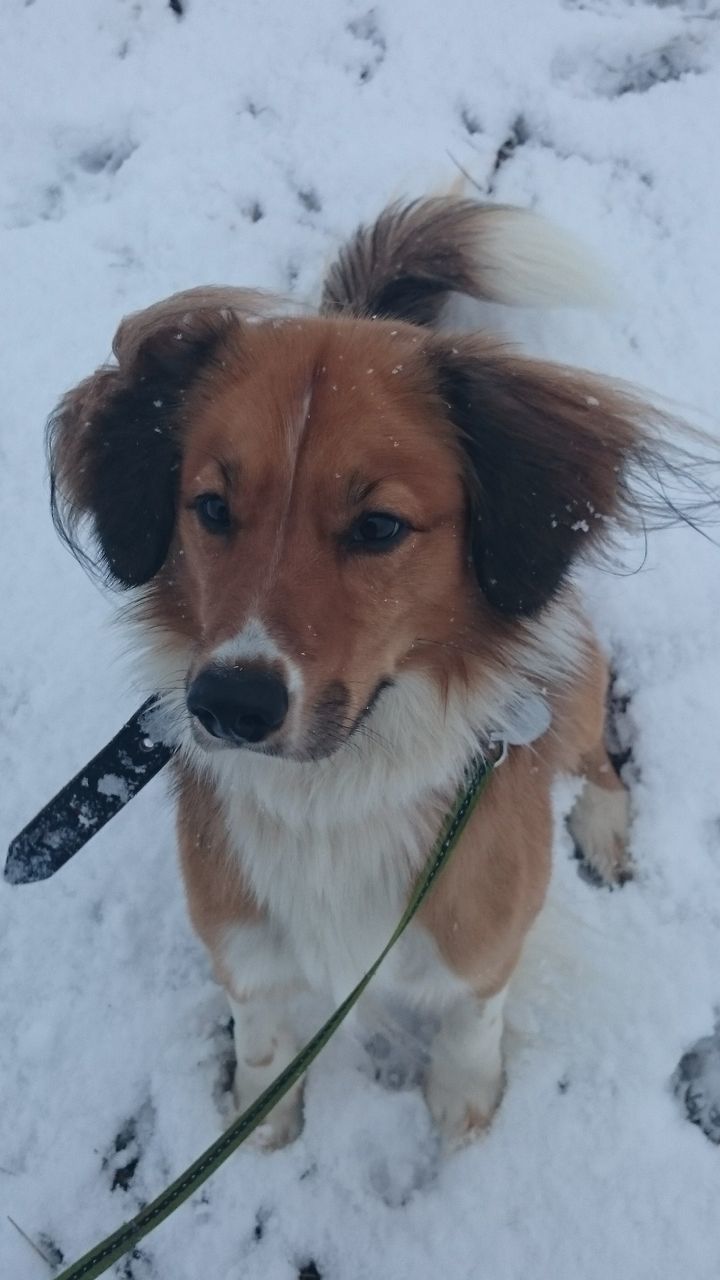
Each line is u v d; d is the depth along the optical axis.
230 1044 0.65
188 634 0.48
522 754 0.53
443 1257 0.59
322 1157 0.62
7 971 0.67
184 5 1.01
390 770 0.49
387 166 0.92
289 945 0.55
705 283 0.86
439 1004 0.58
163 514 0.47
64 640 0.77
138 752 0.52
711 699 0.73
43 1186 0.62
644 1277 0.58
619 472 0.48
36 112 0.97
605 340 0.84
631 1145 0.61
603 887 0.68
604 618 0.75
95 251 0.91
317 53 0.98
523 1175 0.60
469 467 0.45
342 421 0.42
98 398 0.49
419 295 0.79
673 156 0.91
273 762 0.49
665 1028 0.64
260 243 0.90
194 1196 0.61
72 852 0.54
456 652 0.47
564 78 0.95
